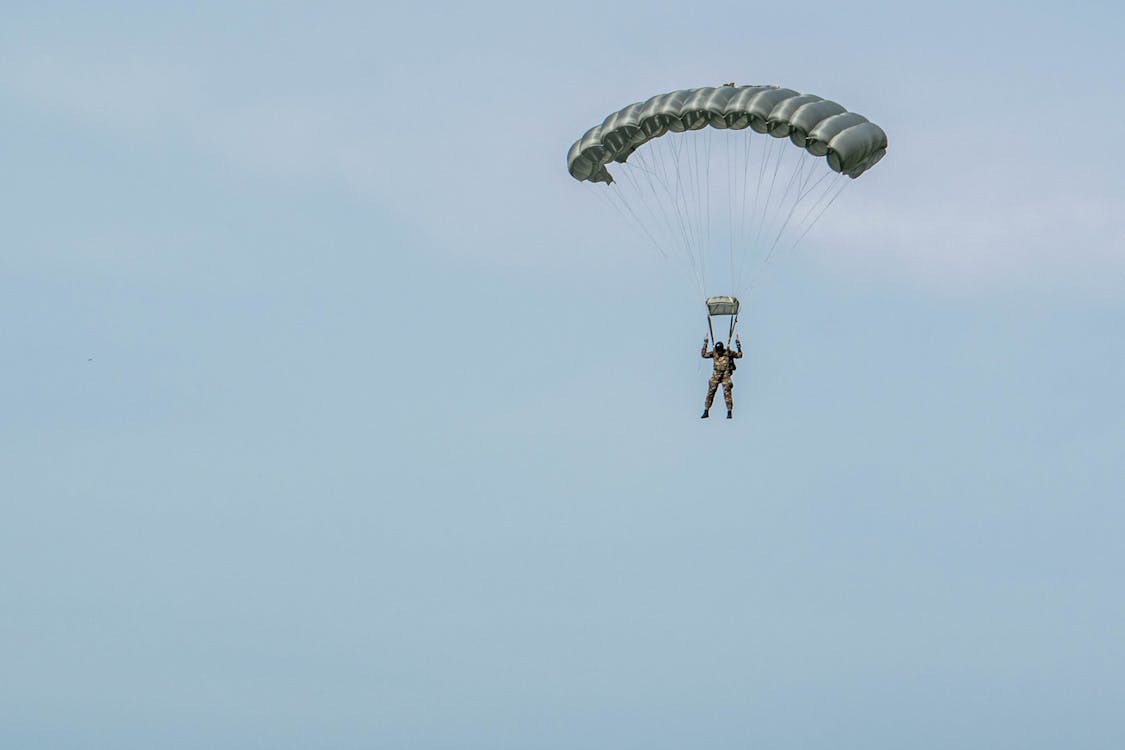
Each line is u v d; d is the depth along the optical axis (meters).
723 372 159.50
